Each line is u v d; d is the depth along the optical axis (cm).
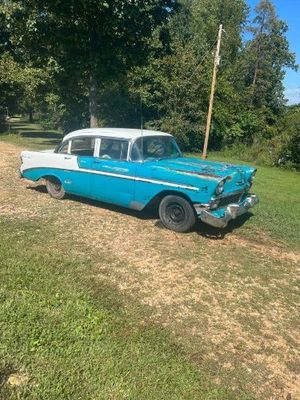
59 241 691
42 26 1366
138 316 480
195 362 412
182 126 2573
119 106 2634
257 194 1332
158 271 605
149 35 1435
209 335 459
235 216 744
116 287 546
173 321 479
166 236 748
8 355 386
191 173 729
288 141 2564
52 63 1455
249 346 447
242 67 4000
